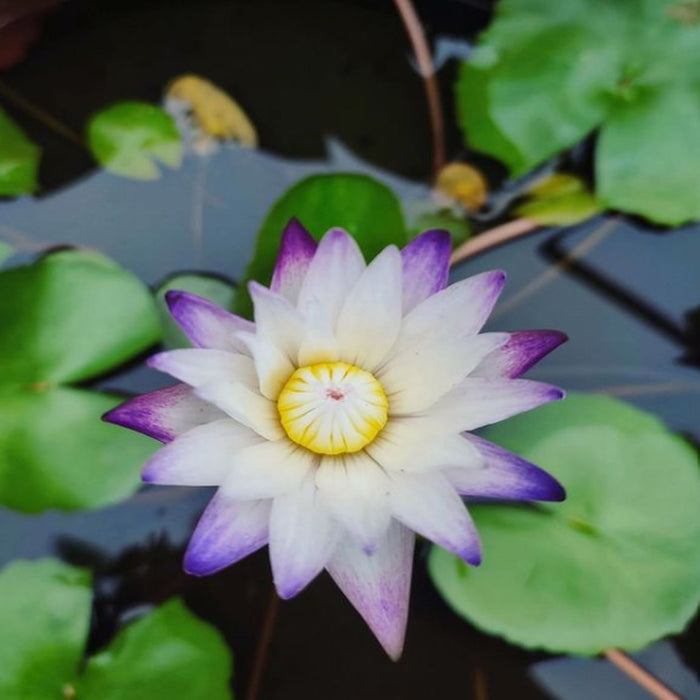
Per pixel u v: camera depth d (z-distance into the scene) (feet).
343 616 2.84
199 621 2.80
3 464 2.79
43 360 2.83
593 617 2.76
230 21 3.06
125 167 2.96
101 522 2.84
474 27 3.04
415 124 3.02
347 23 3.06
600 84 2.95
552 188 2.97
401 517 2.67
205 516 2.68
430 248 2.75
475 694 2.81
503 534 2.80
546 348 2.74
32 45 3.03
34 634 2.76
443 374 2.70
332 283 2.72
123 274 2.87
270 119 3.02
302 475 2.69
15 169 2.96
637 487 2.80
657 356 2.92
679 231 2.96
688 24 2.94
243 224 2.96
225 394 2.65
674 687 2.80
